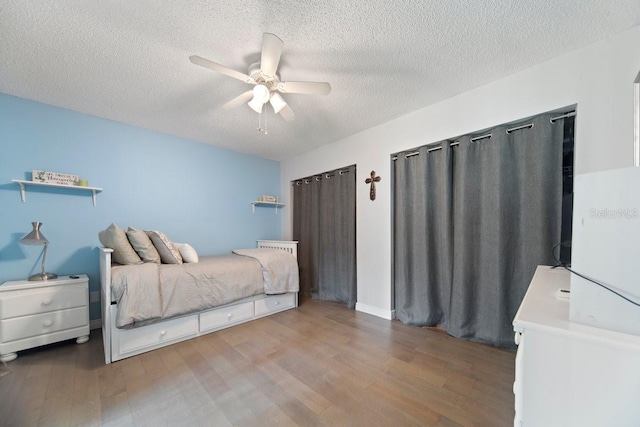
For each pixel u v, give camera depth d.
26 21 1.43
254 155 4.12
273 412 1.40
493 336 2.11
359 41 1.61
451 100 2.33
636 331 0.65
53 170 2.46
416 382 1.66
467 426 1.30
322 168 3.66
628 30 1.53
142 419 1.35
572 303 0.73
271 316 2.91
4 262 2.24
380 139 2.91
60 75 1.97
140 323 2.00
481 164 2.24
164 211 3.18
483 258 2.18
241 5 1.34
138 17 1.41
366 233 3.04
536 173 1.94
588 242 0.72
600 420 0.64
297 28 1.50
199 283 2.32
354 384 1.64
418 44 1.64
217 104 2.44
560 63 1.78
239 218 3.93
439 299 2.57
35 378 1.70
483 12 1.38
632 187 0.67
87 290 2.26
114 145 2.82
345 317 2.88
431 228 2.56
